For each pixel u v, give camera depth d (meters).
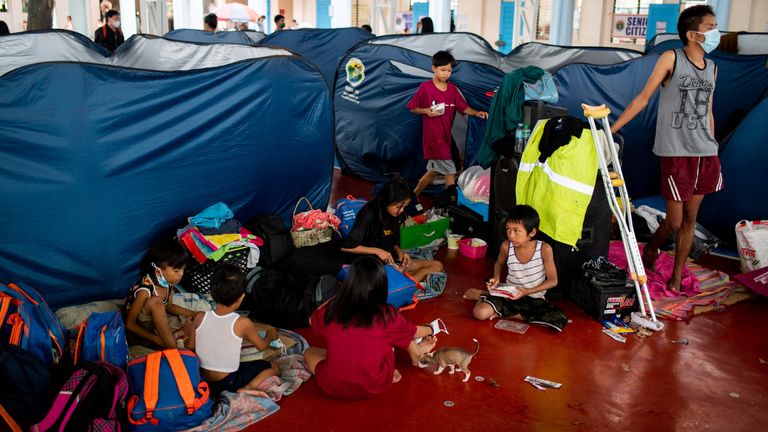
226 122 4.54
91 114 3.82
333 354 3.19
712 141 4.33
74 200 3.84
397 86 7.11
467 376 3.51
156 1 14.80
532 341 4.00
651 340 4.04
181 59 5.31
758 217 5.55
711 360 3.81
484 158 5.35
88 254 3.96
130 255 4.14
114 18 10.06
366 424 3.10
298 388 3.39
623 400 3.36
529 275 4.30
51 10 7.25
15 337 2.98
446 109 6.36
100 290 4.07
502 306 4.26
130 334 3.68
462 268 5.21
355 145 7.79
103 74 3.86
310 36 8.67
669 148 4.32
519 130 4.95
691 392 3.45
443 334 4.06
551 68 6.64
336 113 7.80
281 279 4.21
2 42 4.76
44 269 3.86
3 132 3.58
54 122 3.71
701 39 4.12
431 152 6.48
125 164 4.00
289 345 3.80
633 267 4.23
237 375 3.30
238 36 9.78
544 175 4.36
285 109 5.04
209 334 3.24
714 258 5.56
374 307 3.15
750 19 12.95
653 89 4.25
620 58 6.52
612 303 4.27
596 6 14.63
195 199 4.48
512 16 15.62
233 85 4.54
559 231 4.32
